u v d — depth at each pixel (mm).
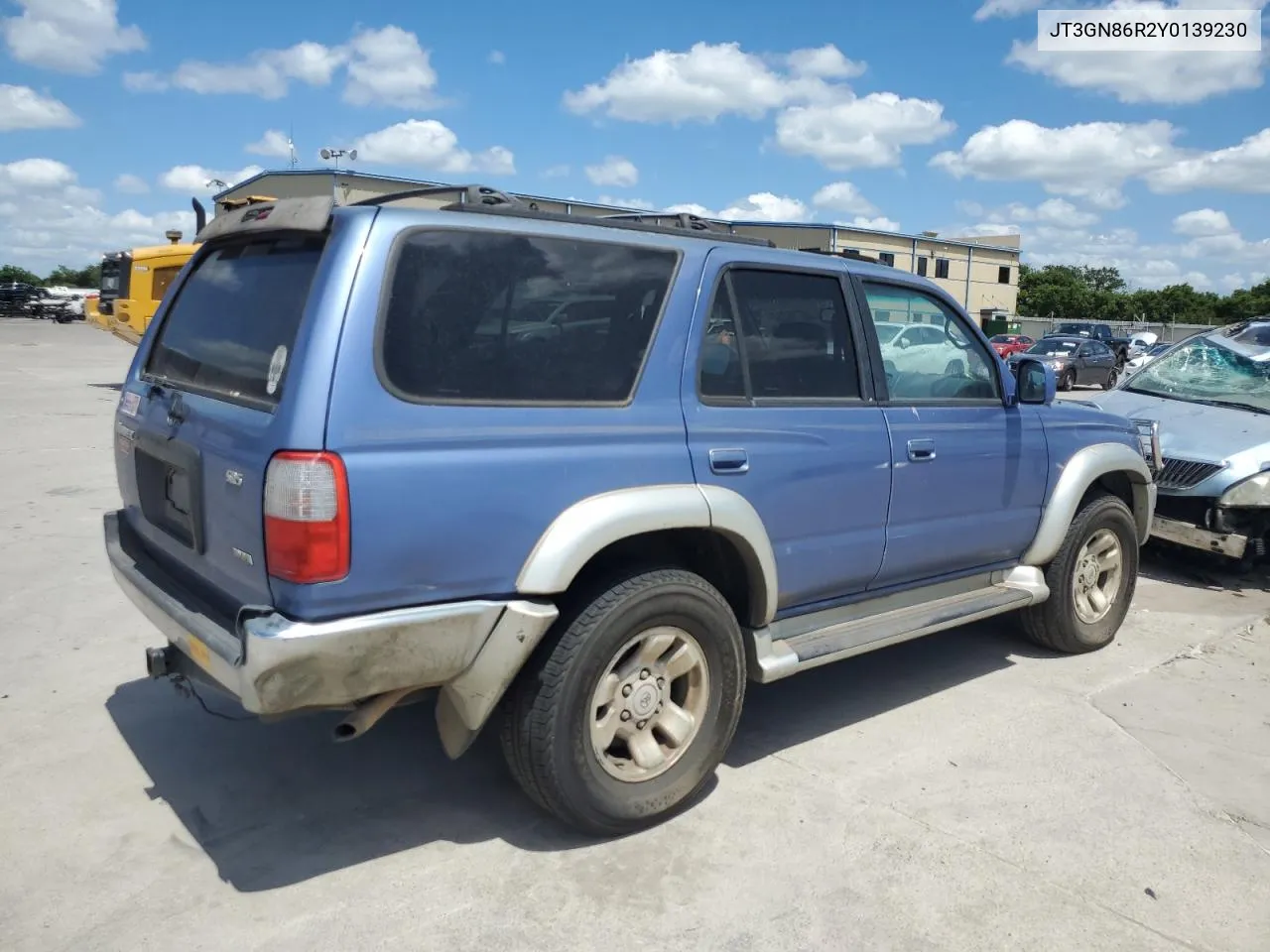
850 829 3375
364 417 2670
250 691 2604
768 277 3711
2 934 2717
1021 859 3229
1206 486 6539
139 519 3688
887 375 4133
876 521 3988
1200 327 55656
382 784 3609
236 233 3275
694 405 3375
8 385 16734
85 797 3463
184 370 3436
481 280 2953
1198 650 5391
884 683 4766
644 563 3311
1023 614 5188
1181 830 3445
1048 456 4816
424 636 2785
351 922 2807
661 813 3338
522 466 2928
